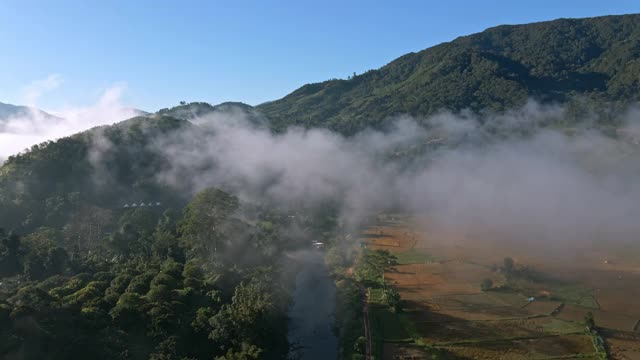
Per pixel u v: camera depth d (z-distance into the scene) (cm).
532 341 10219
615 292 13150
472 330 10869
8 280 12544
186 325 10088
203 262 13225
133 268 12925
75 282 11594
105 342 9206
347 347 10512
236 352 9550
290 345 11219
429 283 14375
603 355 9388
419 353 9962
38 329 8700
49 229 16425
